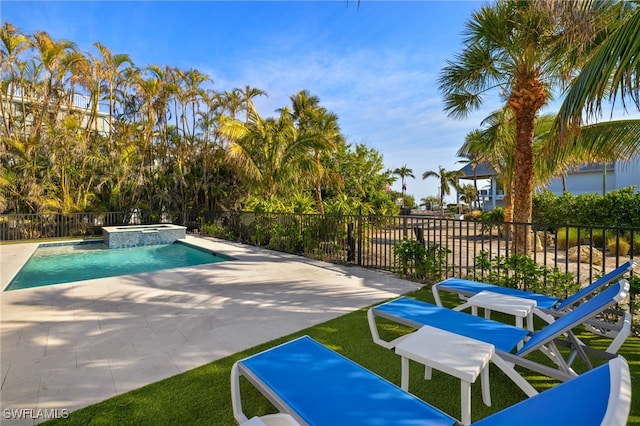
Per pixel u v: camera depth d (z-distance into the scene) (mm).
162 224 12469
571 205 10312
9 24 10531
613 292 1935
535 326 3363
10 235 10617
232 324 3322
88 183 12359
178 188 13914
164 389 2188
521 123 6160
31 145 10680
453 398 2125
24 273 6992
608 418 756
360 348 2799
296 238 7855
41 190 10883
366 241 6672
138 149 13188
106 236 10484
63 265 7840
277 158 10539
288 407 1431
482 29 5273
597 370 979
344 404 1453
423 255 5098
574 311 2170
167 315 3572
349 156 18016
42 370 2422
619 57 2793
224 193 13617
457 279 3883
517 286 4078
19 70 11367
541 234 10312
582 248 7324
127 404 2029
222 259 7848
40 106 11883
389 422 1334
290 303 4000
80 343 2873
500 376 2400
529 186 6270
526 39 5059
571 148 4930
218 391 2168
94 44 12125
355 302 4047
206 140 13656
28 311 3684
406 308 2713
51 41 11023
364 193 16938
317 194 13789
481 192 35594
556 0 2848
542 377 2357
